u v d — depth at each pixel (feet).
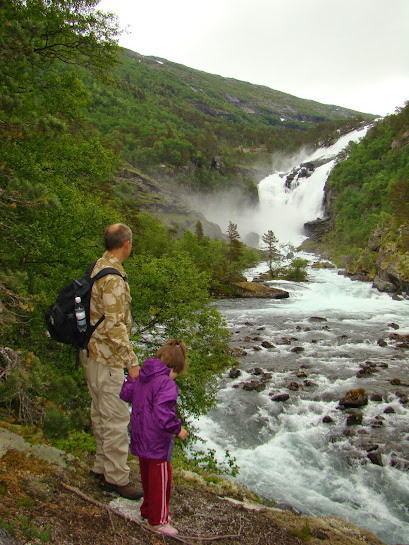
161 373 12.84
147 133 630.74
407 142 468.34
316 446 45.78
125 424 14.92
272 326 114.73
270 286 205.05
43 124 27.20
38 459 15.14
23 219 26.43
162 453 12.80
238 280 224.74
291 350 86.28
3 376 15.40
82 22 40.96
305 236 496.23
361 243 359.66
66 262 34.60
